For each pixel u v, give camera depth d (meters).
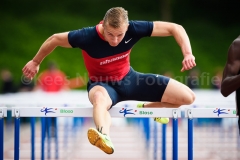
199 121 26.22
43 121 14.28
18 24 55.09
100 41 10.72
